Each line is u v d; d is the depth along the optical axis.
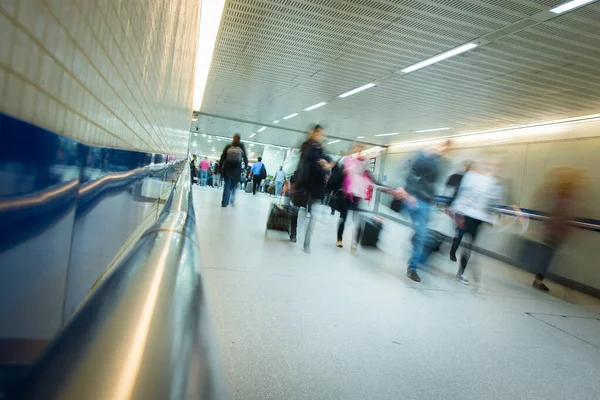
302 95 8.65
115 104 0.87
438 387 2.18
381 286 3.99
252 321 2.66
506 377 2.42
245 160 8.99
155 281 0.44
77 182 0.60
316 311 3.01
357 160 5.73
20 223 0.40
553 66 5.01
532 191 7.92
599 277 5.91
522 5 3.74
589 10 3.65
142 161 1.41
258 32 5.34
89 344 0.33
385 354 2.47
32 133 0.40
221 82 8.62
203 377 0.32
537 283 5.34
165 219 0.82
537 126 8.12
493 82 5.95
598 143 6.73
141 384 0.28
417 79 6.37
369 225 5.95
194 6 3.82
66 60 0.53
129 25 0.93
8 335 0.41
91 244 0.75
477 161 4.78
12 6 0.35
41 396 0.28
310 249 5.37
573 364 2.76
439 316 3.34
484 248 8.19
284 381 2.00
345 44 5.33
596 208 6.45
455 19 4.21
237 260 4.20
